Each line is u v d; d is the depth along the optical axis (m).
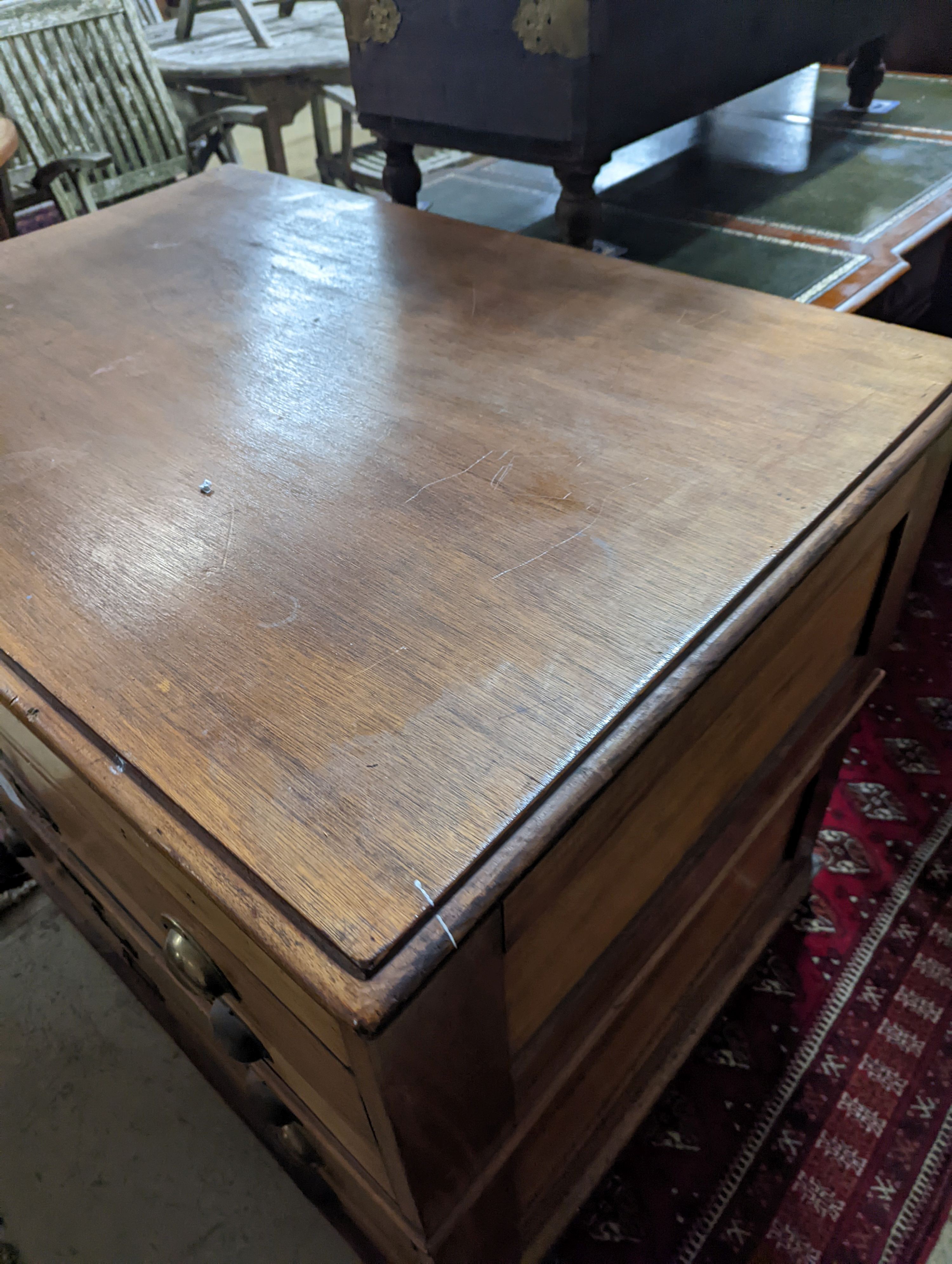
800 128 1.62
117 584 0.53
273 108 1.61
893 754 1.35
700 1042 1.02
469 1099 0.49
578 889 0.52
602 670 0.45
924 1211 0.88
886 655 1.51
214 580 0.53
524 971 0.50
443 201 1.44
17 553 0.56
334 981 0.34
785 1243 0.87
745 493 0.56
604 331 0.75
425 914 0.36
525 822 0.39
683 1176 0.92
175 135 1.74
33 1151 0.98
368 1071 0.39
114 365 0.75
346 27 1.13
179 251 0.94
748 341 0.71
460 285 0.84
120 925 0.89
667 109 1.06
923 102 1.68
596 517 0.55
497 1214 0.65
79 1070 1.05
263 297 0.84
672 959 0.80
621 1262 0.86
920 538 0.77
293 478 0.60
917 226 1.19
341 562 0.53
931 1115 0.95
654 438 0.61
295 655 0.47
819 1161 0.92
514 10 0.94
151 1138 0.99
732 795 0.72
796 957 1.10
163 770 0.42
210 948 0.54
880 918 1.14
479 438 0.63
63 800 0.68
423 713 0.43
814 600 0.60
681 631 0.47
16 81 1.53
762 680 0.62
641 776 0.48
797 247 1.16
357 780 0.41
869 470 0.57
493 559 0.52
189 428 0.67
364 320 0.79
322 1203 0.84
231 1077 0.92
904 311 1.26
